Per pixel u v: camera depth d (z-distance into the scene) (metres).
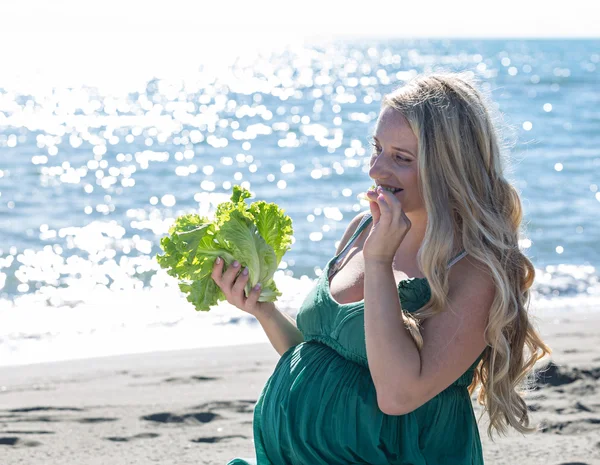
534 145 27.09
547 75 72.69
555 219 15.09
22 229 14.05
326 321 2.77
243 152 26.27
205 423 4.95
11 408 5.23
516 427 2.77
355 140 29.75
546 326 7.81
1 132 31.28
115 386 5.77
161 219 15.31
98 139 29.80
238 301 3.00
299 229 14.23
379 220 2.53
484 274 2.59
